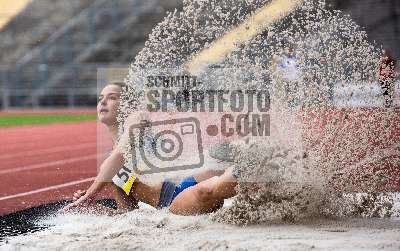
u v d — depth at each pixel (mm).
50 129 34625
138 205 9234
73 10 64062
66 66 57438
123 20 61812
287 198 7855
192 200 8109
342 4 51156
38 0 66250
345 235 7055
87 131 32719
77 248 6711
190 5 8898
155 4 61531
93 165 17812
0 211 10320
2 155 21547
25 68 59281
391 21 49875
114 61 58062
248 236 7027
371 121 8406
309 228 7465
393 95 8500
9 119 44000
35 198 11820
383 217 8203
